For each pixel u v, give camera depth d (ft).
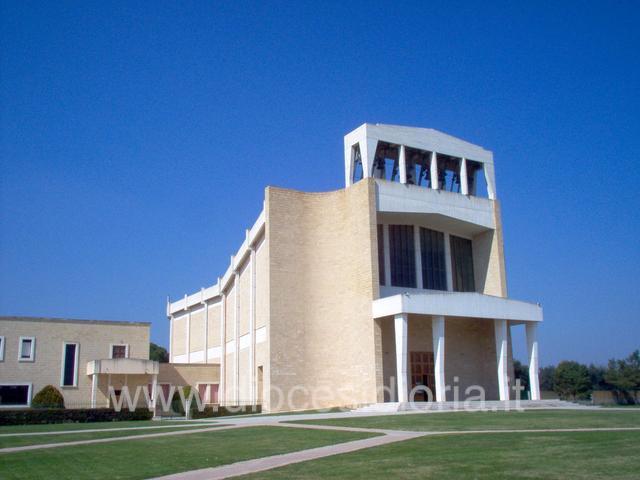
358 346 159.53
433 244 185.47
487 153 196.44
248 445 72.74
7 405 169.48
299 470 54.08
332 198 173.58
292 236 170.71
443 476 49.83
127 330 186.39
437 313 152.35
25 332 175.22
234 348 214.48
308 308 167.94
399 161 177.78
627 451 62.23
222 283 235.40
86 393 177.58
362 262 163.02
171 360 304.50
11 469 59.06
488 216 189.26
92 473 55.98
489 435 78.95
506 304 163.22
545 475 49.90
